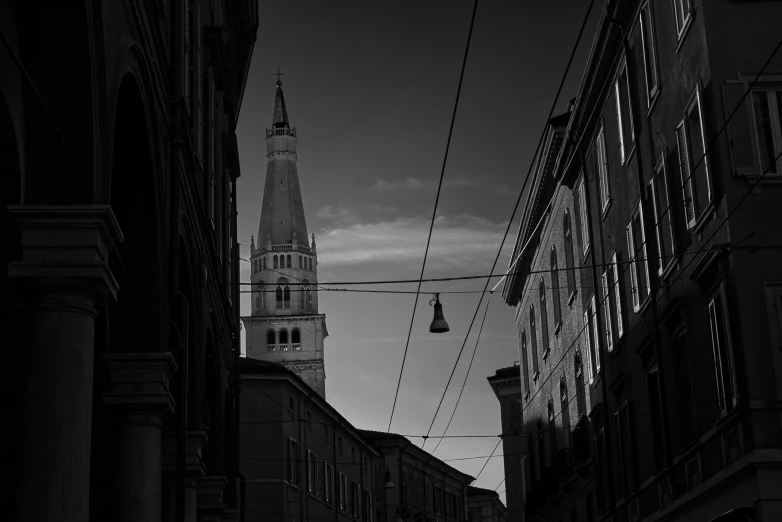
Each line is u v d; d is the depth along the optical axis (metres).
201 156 21.81
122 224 14.06
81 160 10.36
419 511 82.25
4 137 10.98
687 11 20.36
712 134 19.27
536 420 43.69
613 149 27.66
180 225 16.61
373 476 75.25
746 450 18.11
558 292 37.41
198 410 19.39
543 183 37.19
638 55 24.38
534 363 44.00
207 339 23.45
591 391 31.97
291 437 55.69
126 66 11.88
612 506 28.02
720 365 19.03
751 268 18.48
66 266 10.16
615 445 28.22
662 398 22.78
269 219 155.38
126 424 14.02
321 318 148.88
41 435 9.98
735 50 19.36
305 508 57.09
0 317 13.34
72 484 9.98
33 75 10.21
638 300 25.23
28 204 10.25
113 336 14.17
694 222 20.41
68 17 10.02
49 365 10.09
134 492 13.84
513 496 57.25
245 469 53.53
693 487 21.25
